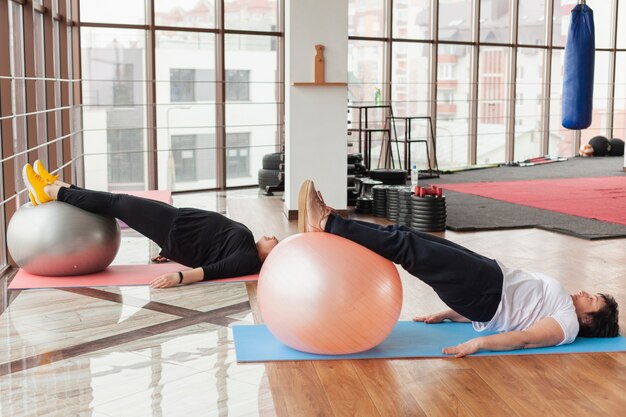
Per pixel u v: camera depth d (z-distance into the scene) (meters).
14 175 5.00
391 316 3.06
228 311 3.81
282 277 3.03
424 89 11.54
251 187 9.63
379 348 3.22
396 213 6.93
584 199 8.13
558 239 6.01
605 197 8.27
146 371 2.96
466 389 2.79
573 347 3.26
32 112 5.47
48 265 4.29
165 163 9.06
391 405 2.64
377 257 3.09
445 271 3.13
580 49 6.47
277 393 2.74
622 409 2.62
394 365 3.03
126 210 4.37
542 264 5.10
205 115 9.27
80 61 8.07
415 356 3.12
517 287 3.25
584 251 5.53
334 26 7.00
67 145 7.32
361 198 7.53
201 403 2.65
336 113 7.11
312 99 7.03
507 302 3.23
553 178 10.29
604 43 13.77
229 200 8.33
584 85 6.52
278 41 9.72
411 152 11.54
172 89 9.02
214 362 3.07
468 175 10.81
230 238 4.42
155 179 8.95
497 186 9.39
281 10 9.67
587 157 13.33
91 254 4.34
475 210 7.41
